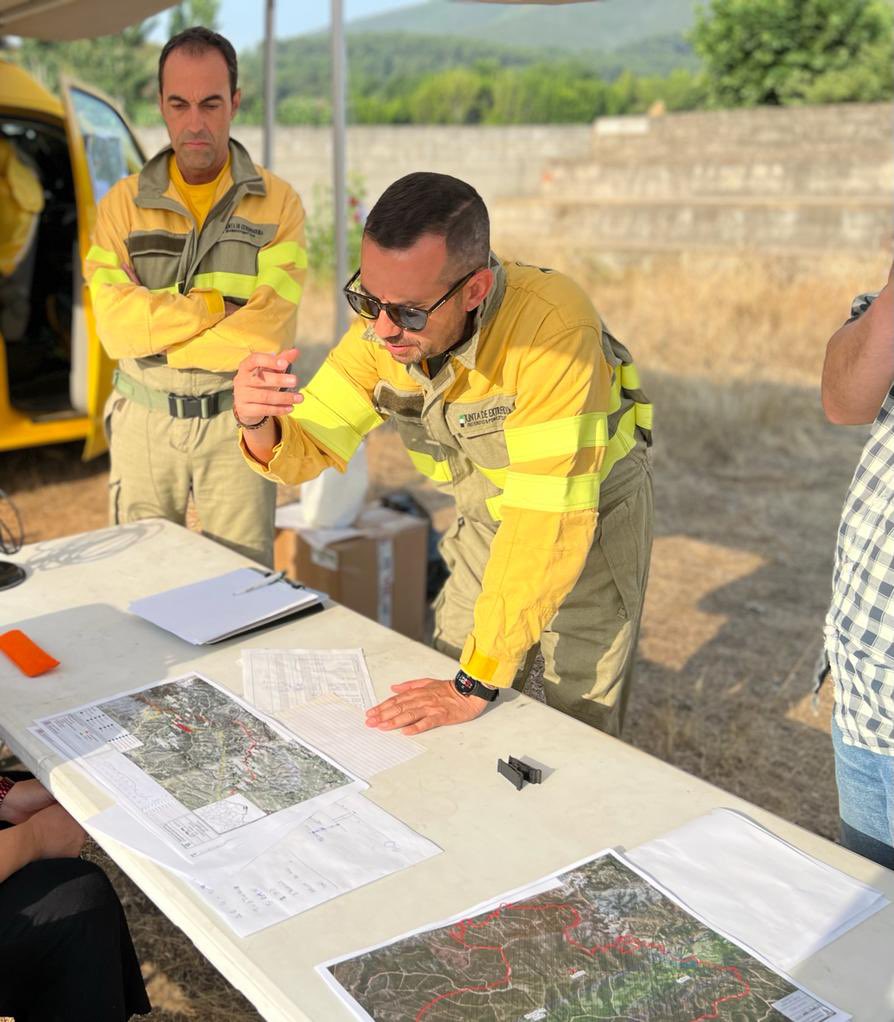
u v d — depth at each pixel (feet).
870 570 5.46
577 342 6.21
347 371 7.31
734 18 57.47
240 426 6.87
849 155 44.34
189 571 8.57
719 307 32.53
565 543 6.26
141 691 6.73
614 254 42.57
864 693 5.58
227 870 5.10
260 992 4.42
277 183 10.32
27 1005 6.10
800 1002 4.41
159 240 10.04
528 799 5.72
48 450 21.58
